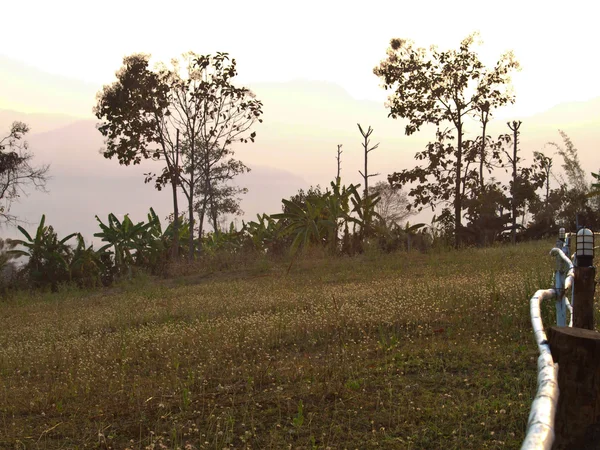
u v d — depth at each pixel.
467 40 43.41
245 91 41.25
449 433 5.80
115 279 33.94
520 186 40.81
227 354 9.89
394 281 17.84
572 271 6.88
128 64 40.94
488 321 10.38
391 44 44.12
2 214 38.91
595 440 3.03
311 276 23.02
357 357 8.82
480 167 44.16
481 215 39.31
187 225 44.62
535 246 26.64
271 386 7.83
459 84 42.75
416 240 31.17
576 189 35.06
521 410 6.06
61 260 33.97
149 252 39.19
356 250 30.95
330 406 6.80
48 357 11.19
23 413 7.71
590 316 6.39
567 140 35.53
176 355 10.25
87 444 6.25
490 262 20.70
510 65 43.56
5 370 10.48
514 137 44.25
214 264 31.16
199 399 7.52
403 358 8.48
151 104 40.59
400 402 6.70
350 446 5.73
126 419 7.05
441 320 10.76
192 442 6.16
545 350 2.97
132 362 10.31
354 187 31.78
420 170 43.50
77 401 7.99
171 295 21.53
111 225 38.06
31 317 19.41
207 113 41.19
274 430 6.23
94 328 15.01
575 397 3.06
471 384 7.14
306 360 8.96
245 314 14.23
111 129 41.06
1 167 38.88
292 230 31.27
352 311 11.99
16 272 34.31
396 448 5.60
